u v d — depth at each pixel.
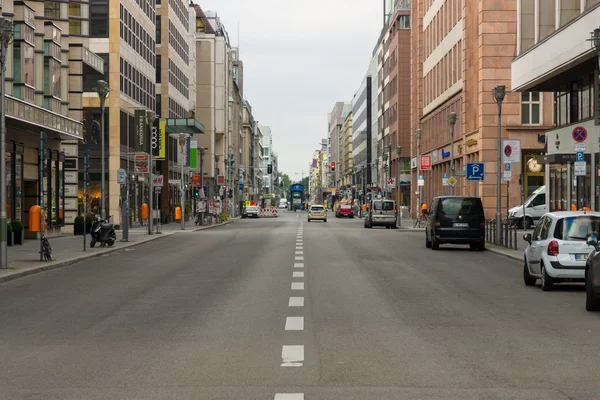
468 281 18.78
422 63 85.88
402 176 98.94
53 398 7.09
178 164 81.12
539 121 57.25
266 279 18.95
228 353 9.34
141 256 28.08
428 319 12.28
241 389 7.41
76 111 44.91
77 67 44.97
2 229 21.56
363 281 18.47
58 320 12.41
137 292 16.39
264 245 34.53
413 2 89.75
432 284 17.91
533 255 17.39
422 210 60.84
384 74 116.62
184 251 30.77
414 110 89.62
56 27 39.84
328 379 7.86
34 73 37.00
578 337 10.58
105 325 11.81
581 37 34.53
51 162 41.50
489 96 57.31
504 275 20.55
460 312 13.16
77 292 16.55
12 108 32.72
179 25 85.94
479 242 31.16
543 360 8.91
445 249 32.34
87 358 9.12
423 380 7.80
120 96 55.34
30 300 15.20
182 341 10.24
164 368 8.47
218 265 23.52
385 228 60.62
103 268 22.94
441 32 73.69
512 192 57.56
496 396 7.12
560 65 37.22
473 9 60.84
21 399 7.06
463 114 63.06
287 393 7.23
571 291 16.75
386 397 7.07
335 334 10.74
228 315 12.73
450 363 8.70
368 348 9.66
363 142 147.38
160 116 77.81
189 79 93.94
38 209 24.39
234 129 134.50
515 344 9.98
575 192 41.88
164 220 70.31
